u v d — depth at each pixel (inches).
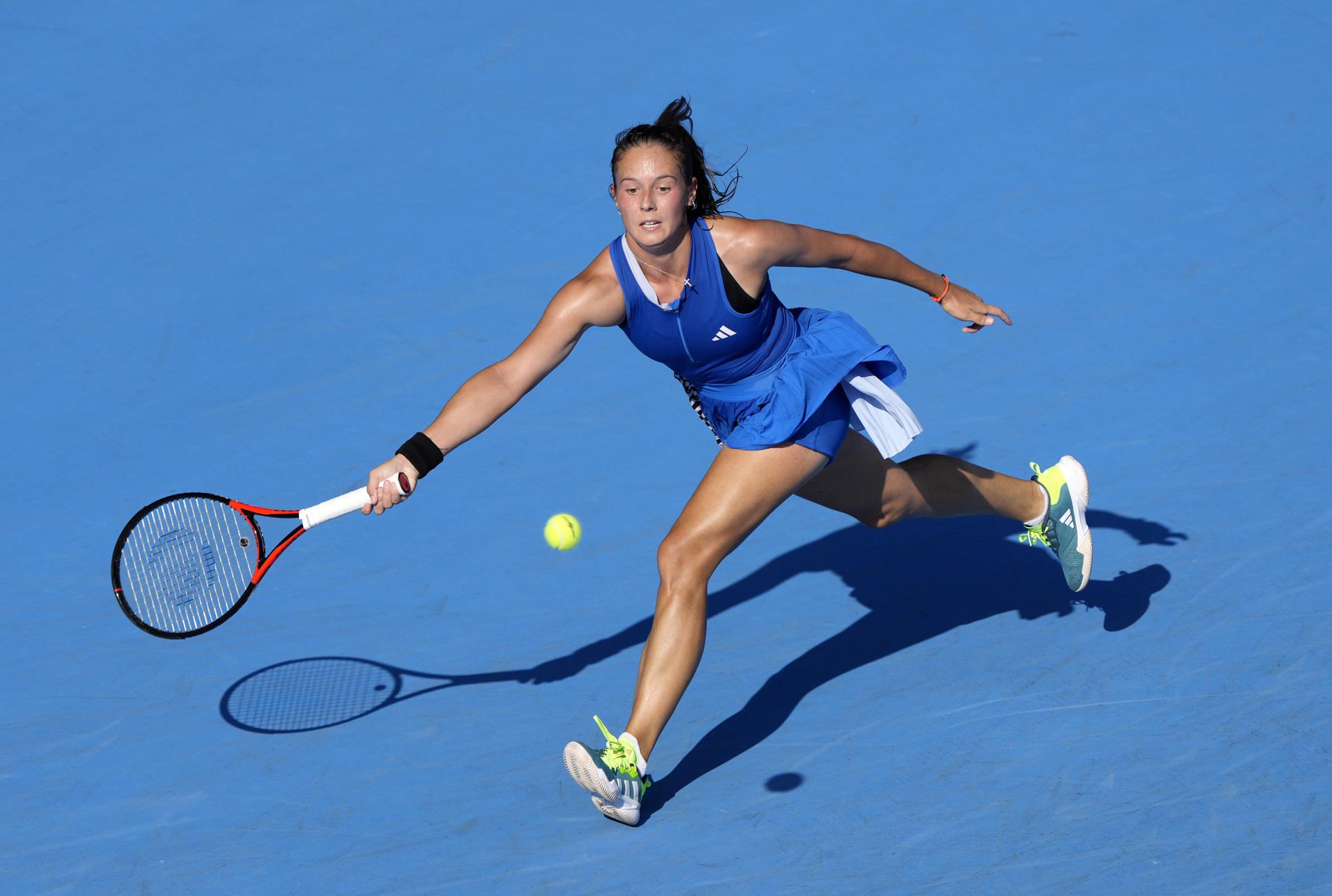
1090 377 1043.9
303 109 1507.1
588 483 976.3
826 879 641.6
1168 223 1226.0
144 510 691.4
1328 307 1101.1
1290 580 824.3
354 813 701.3
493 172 1380.4
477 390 663.1
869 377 698.2
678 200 620.7
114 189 1380.4
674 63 1549.0
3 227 1327.5
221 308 1201.4
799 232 660.1
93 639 844.0
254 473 1001.5
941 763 711.1
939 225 1247.5
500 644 827.4
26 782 730.8
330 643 832.9
